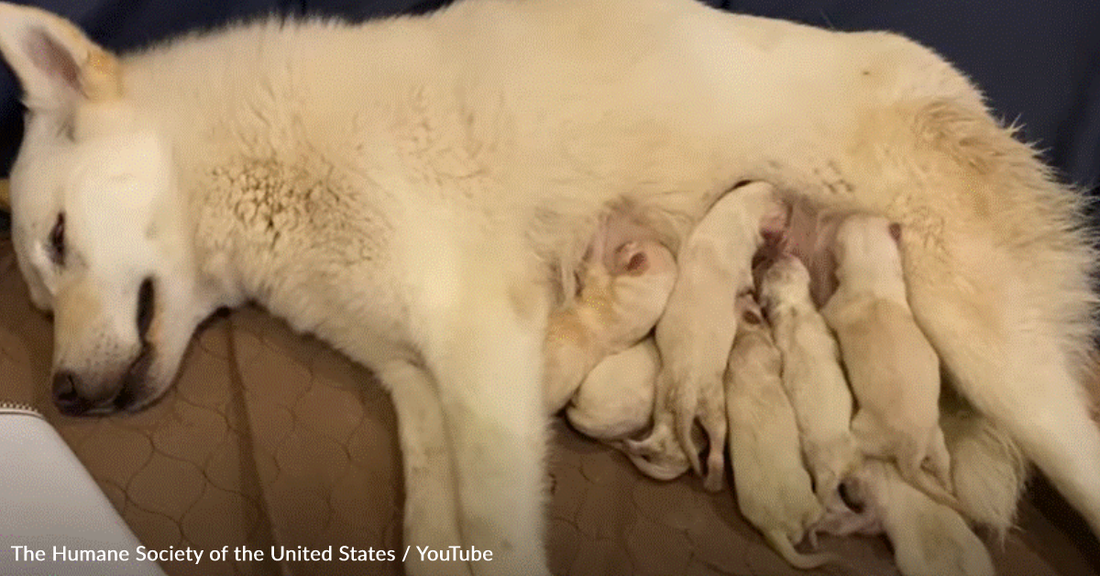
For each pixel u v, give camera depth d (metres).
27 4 0.85
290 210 0.78
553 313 0.81
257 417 0.81
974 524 0.79
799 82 0.84
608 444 0.82
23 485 0.61
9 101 0.87
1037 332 0.80
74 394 0.78
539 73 0.81
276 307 0.84
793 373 0.78
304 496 0.79
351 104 0.78
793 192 0.86
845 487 0.77
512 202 0.80
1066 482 0.76
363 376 0.85
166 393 0.83
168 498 0.77
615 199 0.85
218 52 0.82
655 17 0.84
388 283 0.76
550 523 0.78
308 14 0.89
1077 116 0.91
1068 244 0.83
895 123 0.83
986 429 0.80
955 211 0.81
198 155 0.79
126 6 0.89
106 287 0.78
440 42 0.82
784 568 0.76
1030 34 0.93
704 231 0.83
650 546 0.77
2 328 0.86
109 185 0.77
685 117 0.83
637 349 0.81
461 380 0.75
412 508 0.77
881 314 0.78
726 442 0.80
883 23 0.95
